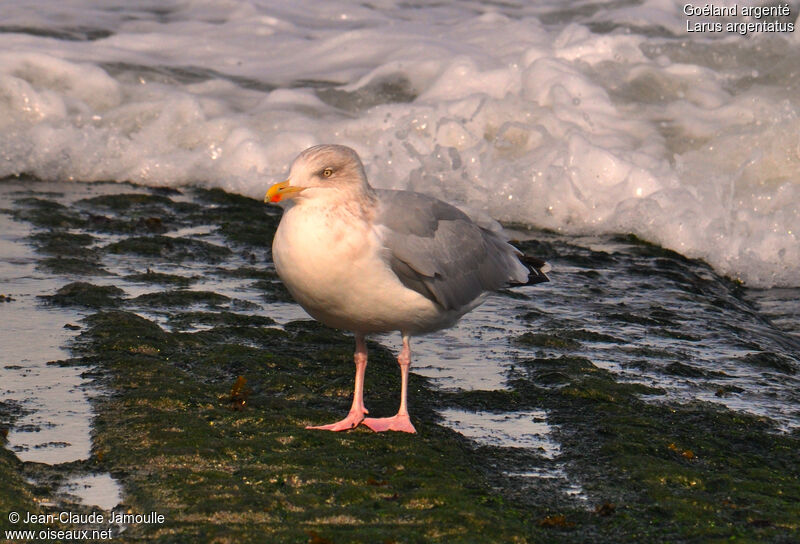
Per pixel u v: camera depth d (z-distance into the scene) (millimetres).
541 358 11117
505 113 20219
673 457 8734
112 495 7535
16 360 10273
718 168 18953
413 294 9047
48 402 9266
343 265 8711
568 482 8125
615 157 18141
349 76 22672
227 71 23062
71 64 21562
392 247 8867
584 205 17703
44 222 15867
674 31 24172
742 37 23156
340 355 11000
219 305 12523
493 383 10430
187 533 6926
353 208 8797
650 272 15219
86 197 17812
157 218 16250
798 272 15867
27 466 7934
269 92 22016
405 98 21781
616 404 9867
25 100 20281
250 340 11336
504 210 18016
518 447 8828
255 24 25453
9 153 19094
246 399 9578
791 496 7988
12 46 22703
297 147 19500
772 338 12766
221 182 19094
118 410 9141
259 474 7938
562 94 20750
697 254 16594
